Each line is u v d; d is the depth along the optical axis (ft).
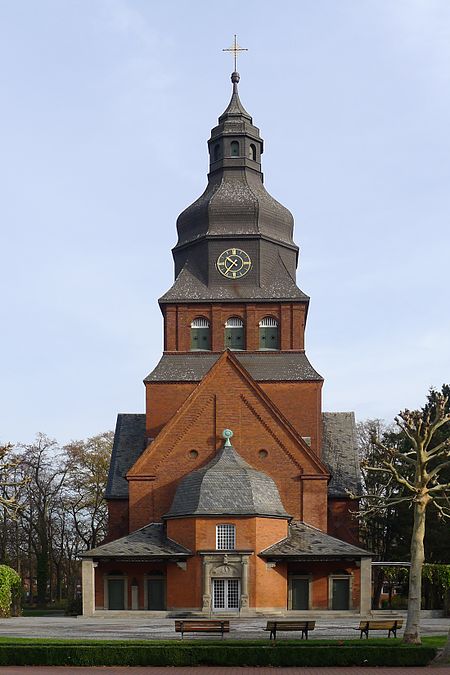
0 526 382.01
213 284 284.20
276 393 271.49
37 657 133.08
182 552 230.07
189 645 138.21
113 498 274.36
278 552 230.27
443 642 148.56
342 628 186.70
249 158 298.97
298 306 280.31
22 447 382.22
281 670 127.24
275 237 289.74
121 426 294.05
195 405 257.55
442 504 284.82
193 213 292.20
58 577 394.52
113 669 128.47
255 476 240.73
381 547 348.18
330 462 280.92
